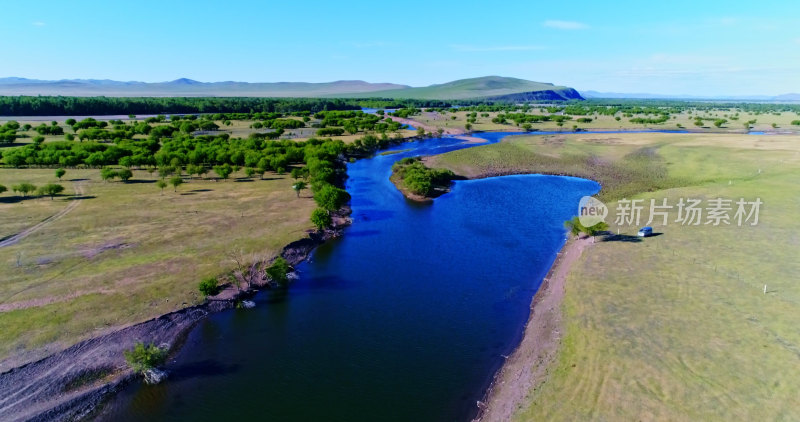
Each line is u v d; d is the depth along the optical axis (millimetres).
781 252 55812
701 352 36938
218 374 38250
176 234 66250
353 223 77875
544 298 50188
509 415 32312
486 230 74125
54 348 38688
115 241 63031
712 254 56406
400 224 77438
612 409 31375
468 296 51844
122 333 41562
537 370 37125
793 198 77812
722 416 30109
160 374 37156
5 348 38281
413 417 33406
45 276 51562
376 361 40000
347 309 48969
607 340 39438
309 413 33875
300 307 49281
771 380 33188
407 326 45625
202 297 48562
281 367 39156
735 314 42344
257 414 33812
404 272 58219
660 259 55844
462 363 39625
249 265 56312
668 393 32500
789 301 44156
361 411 34031
